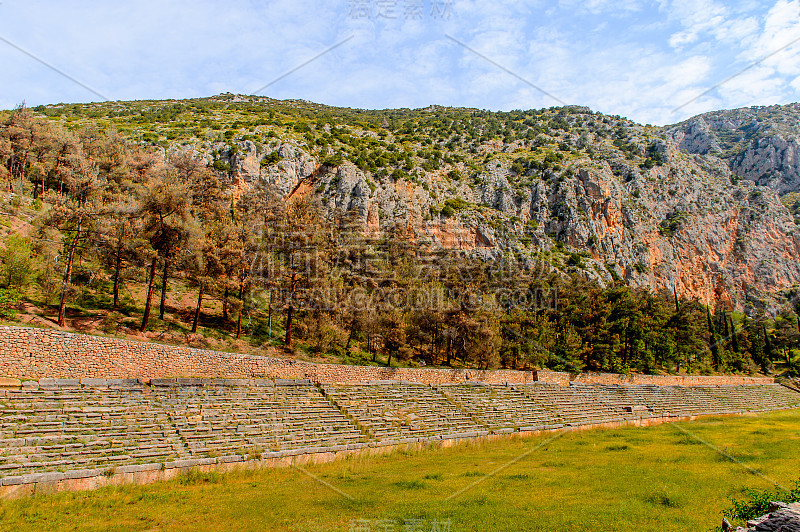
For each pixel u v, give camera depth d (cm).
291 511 1939
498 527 1834
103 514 1788
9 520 1650
